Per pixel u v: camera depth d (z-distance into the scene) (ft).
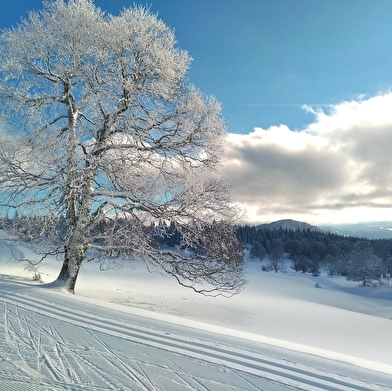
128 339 22.50
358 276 276.62
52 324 24.85
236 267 50.78
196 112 45.52
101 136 46.01
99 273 115.34
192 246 48.16
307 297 158.20
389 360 39.29
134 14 45.42
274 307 82.02
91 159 42.22
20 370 17.22
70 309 29.22
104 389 15.81
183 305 62.39
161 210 45.39
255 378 17.94
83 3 44.27
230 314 59.62
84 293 58.18
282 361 20.62
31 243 44.04
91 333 23.30
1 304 29.76
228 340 23.89
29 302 30.83
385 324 77.77
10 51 42.34
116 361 18.97
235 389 16.66
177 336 23.81
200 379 17.46
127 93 45.39
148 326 25.76
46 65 44.70
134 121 46.65
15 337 21.94
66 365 18.13
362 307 158.61
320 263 380.17
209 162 48.55
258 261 395.55
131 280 106.01
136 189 45.16
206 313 56.34
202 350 21.35
